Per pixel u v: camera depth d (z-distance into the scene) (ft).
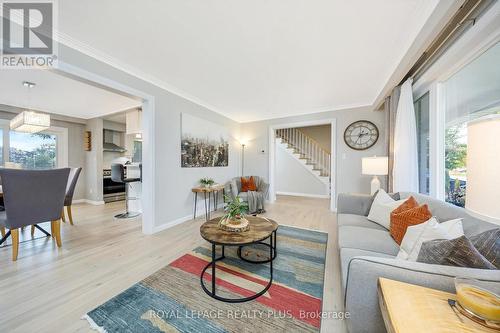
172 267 6.42
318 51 6.95
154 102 9.54
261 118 16.79
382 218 6.48
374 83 9.69
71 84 9.62
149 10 5.12
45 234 9.30
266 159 16.85
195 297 5.02
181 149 11.29
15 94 10.94
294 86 10.11
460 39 5.19
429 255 3.14
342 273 4.23
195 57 7.40
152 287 5.40
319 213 13.46
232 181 13.80
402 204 5.91
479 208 1.99
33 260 6.86
